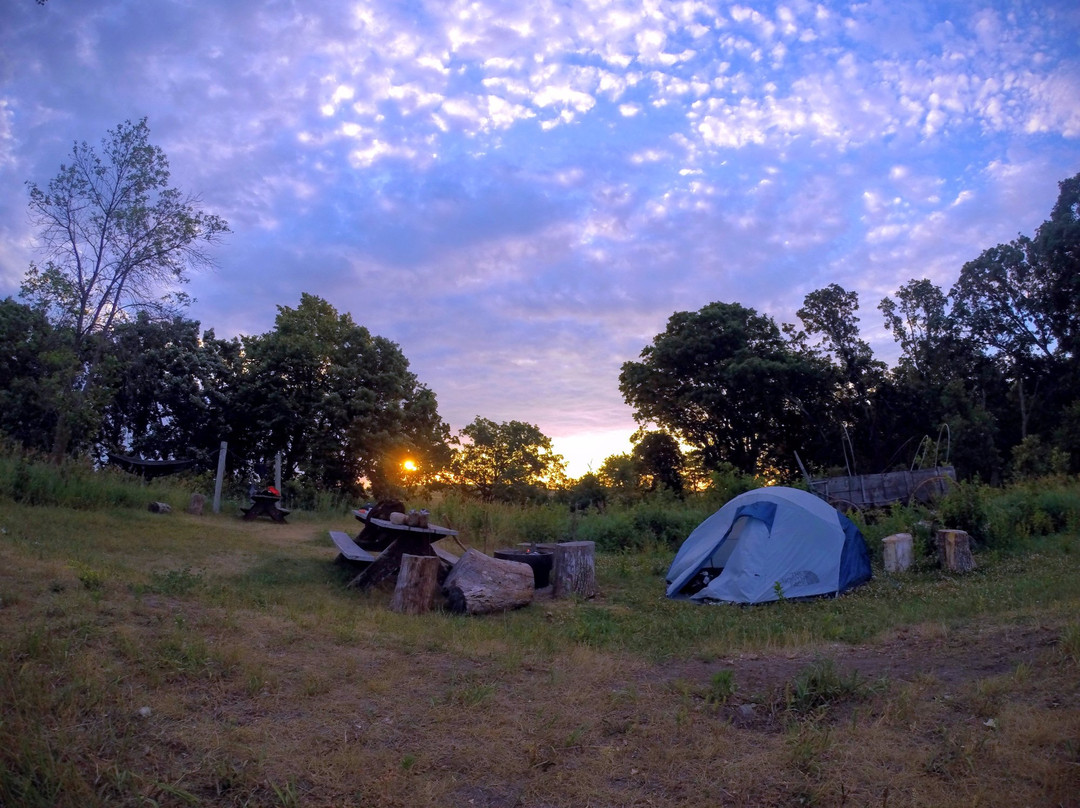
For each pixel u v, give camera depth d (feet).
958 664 20.47
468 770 14.01
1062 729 15.07
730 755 14.83
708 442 125.80
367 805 12.65
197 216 69.10
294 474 113.09
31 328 87.51
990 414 117.29
